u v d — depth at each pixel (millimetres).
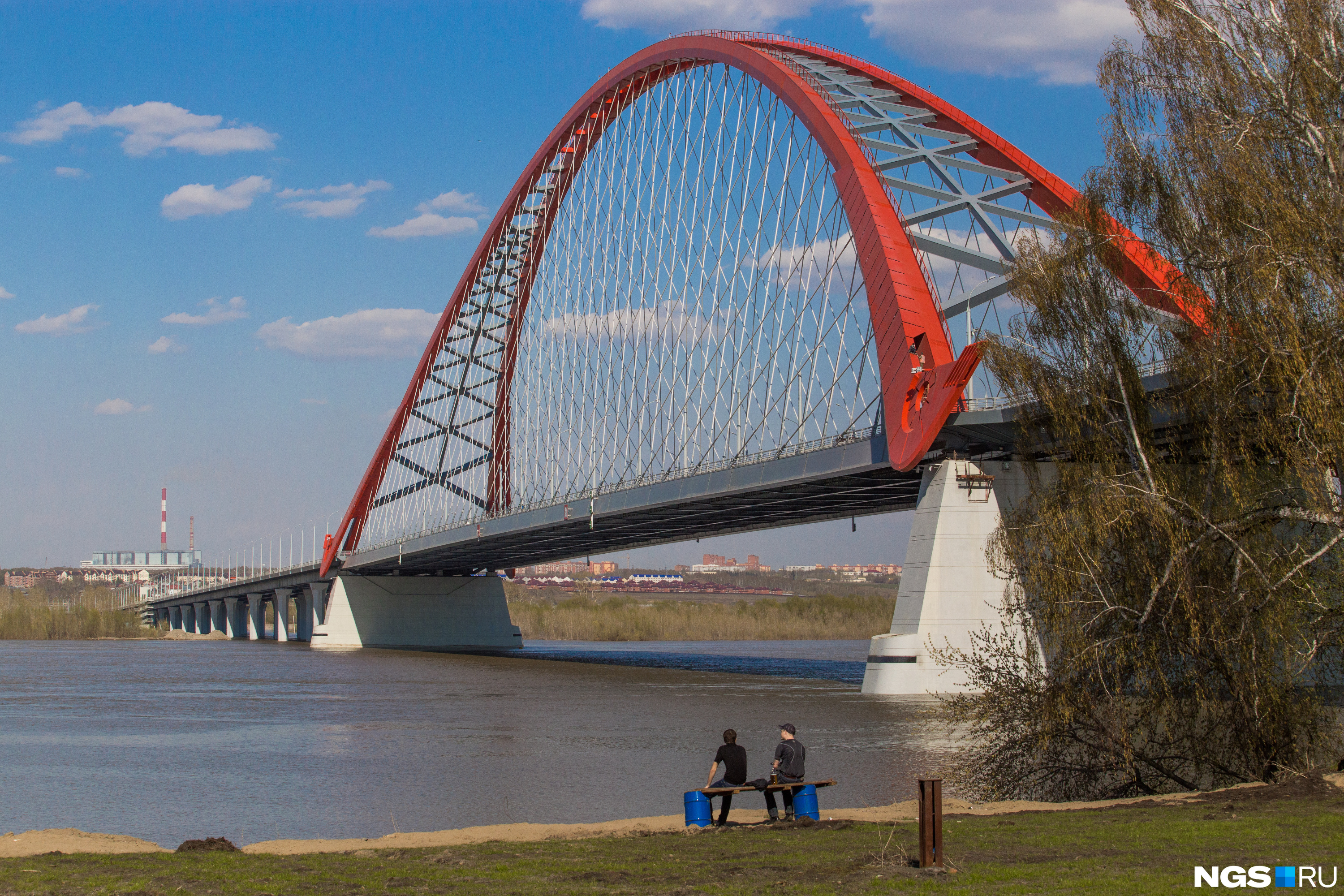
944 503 49344
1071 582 23422
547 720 45406
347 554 136500
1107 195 25859
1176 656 22750
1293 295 21750
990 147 62750
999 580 48688
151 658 108125
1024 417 27125
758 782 18438
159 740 40062
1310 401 20688
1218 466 22594
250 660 101688
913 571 50438
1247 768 22859
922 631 49188
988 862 14219
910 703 47062
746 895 12656
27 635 177750
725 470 65250
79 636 181375
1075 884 12734
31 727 44906
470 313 122562
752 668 85500
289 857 15516
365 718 47344
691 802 18078
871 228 54531
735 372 71938
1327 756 22719
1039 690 23719
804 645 163750
